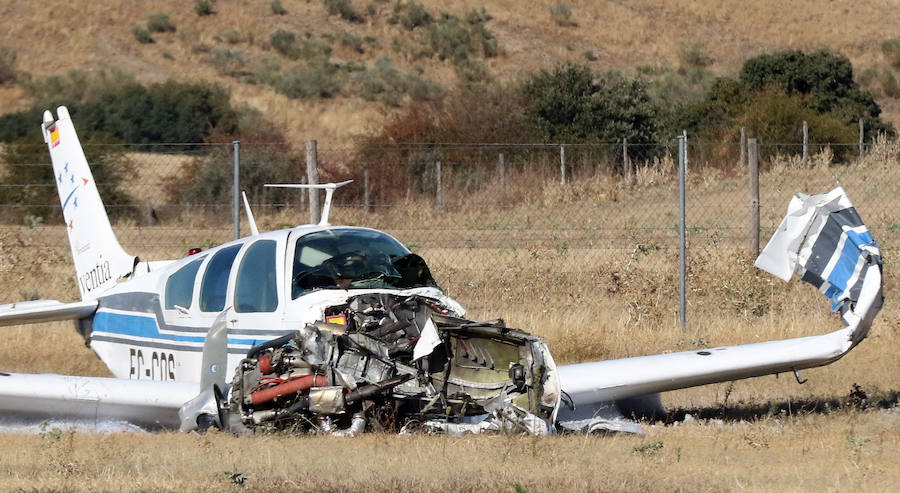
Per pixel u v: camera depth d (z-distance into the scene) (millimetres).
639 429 31984
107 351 41656
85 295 48000
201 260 37656
